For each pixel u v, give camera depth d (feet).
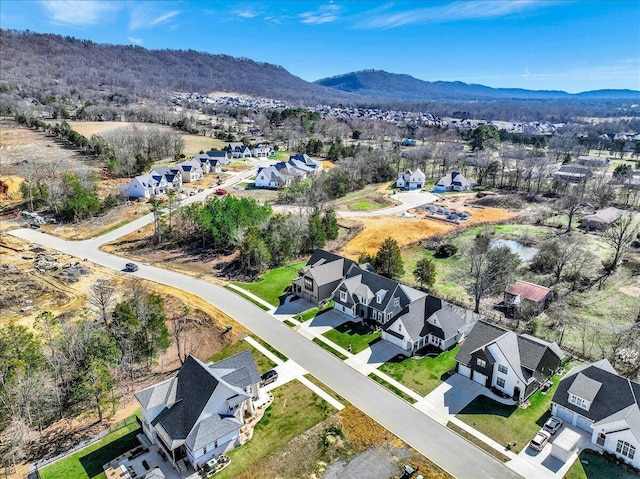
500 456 112.47
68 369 139.13
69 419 129.80
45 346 147.84
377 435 119.65
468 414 127.65
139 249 256.32
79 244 261.44
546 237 275.80
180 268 232.73
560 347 159.94
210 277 221.87
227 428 114.21
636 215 307.99
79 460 113.80
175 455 112.06
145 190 350.23
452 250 248.93
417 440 117.91
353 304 180.75
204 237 264.72
